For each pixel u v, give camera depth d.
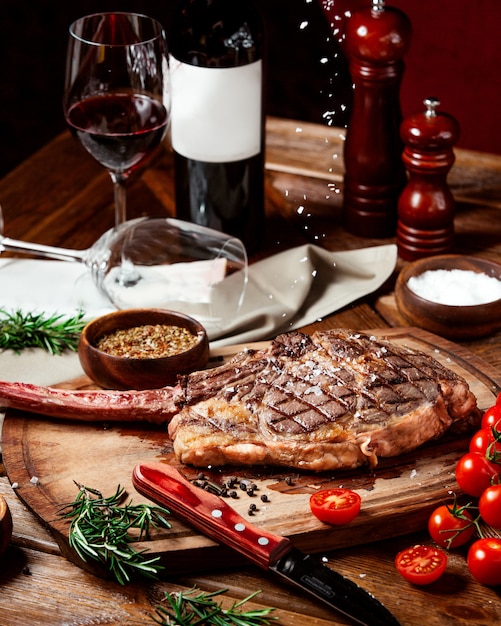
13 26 2.48
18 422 1.18
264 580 1.07
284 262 1.36
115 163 1.33
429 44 1.74
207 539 1.08
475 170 1.53
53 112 2.31
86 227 1.44
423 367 1.17
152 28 1.33
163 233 1.35
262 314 1.30
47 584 1.07
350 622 1.04
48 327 1.28
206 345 1.22
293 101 2.29
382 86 1.37
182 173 1.38
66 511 1.10
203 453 1.12
